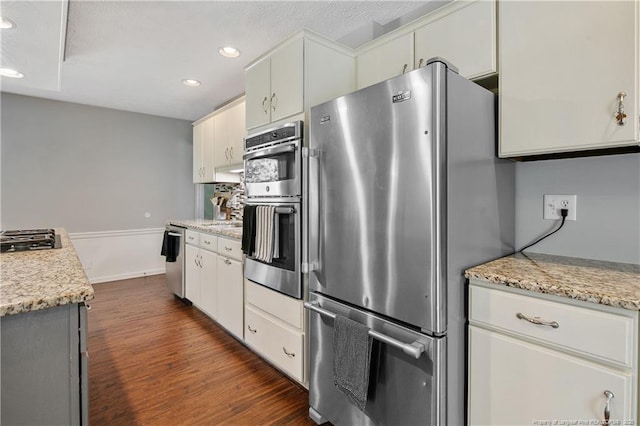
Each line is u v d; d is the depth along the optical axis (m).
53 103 3.88
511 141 1.33
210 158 3.74
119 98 3.80
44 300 0.87
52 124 3.88
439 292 1.12
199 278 3.13
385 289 1.27
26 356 0.88
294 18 2.09
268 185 2.01
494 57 1.39
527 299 1.08
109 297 3.69
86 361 0.97
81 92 3.59
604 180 1.39
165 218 4.77
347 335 1.36
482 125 1.32
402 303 1.21
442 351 1.14
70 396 0.94
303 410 1.74
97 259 4.24
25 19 1.70
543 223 1.55
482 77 1.43
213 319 2.98
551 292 1.01
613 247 1.37
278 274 1.96
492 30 1.40
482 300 1.18
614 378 0.91
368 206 1.33
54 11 1.63
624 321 0.90
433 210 1.11
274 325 2.02
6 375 0.86
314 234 1.61
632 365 0.89
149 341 2.58
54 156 3.91
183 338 2.64
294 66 1.87
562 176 1.49
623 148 1.31
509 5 1.32
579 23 1.15
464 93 1.22
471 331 1.21
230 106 3.28
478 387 1.20
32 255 1.49
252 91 2.27
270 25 2.19
